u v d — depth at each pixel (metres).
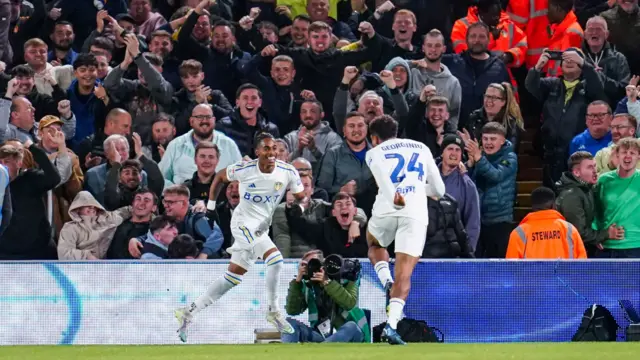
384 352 23.39
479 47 42.47
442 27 46.22
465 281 31.55
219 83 42.94
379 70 43.47
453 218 33.59
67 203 35.81
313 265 28.12
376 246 27.19
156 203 33.94
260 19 47.53
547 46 45.50
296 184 28.12
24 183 33.47
